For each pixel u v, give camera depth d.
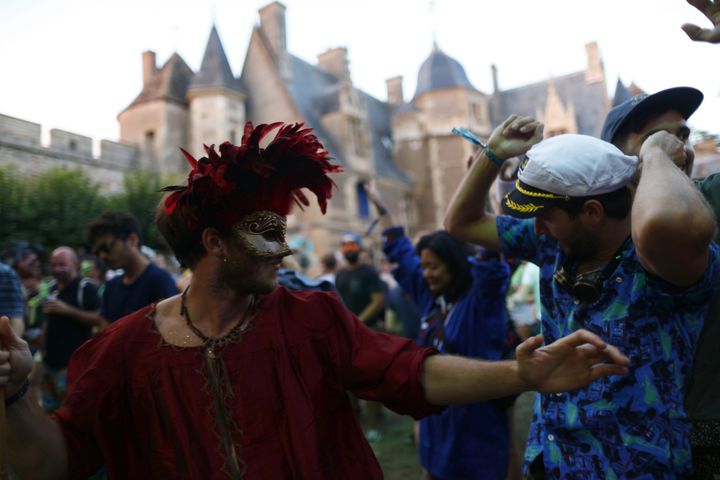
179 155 27.22
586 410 1.53
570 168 1.50
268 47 30.28
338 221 27.08
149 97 27.41
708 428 1.54
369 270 6.17
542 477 1.69
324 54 35.75
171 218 1.52
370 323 6.18
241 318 1.50
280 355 1.44
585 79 39.16
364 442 1.53
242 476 1.34
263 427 1.38
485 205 2.15
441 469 2.73
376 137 36.97
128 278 3.56
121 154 23.59
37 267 5.61
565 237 1.59
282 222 1.50
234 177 1.46
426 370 1.43
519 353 1.28
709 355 1.56
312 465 1.35
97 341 1.54
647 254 1.32
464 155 35.25
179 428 1.39
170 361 1.44
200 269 1.51
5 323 1.30
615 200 1.52
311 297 1.56
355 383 1.51
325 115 30.14
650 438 1.45
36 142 18.92
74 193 16.27
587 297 1.55
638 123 1.85
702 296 1.47
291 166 1.52
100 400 1.44
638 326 1.50
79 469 1.42
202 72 28.14
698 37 1.54
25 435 1.32
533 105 40.38
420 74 37.41
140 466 1.45
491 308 2.80
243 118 28.86
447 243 2.96
